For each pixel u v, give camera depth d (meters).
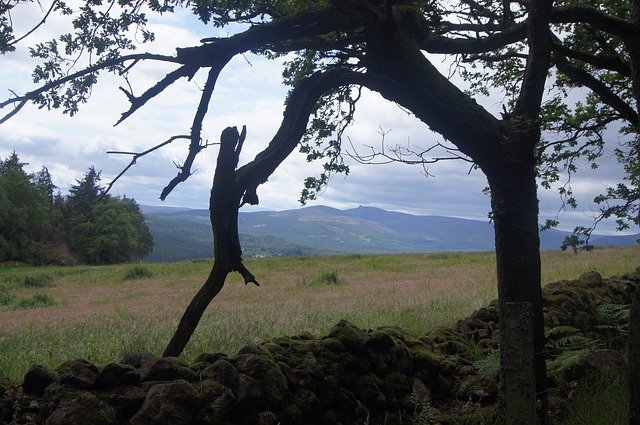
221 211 4.89
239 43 5.21
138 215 104.06
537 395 5.20
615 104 8.34
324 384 4.82
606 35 8.49
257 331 10.55
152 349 8.98
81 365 3.77
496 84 10.57
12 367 7.65
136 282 39.59
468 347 7.00
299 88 5.34
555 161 10.28
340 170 7.37
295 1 6.51
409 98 5.22
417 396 5.41
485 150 5.18
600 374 5.76
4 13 4.68
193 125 5.06
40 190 99.19
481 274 28.09
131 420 3.57
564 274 21.44
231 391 4.09
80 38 5.35
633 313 3.79
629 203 8.07
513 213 5.25
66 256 95.12
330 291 23.50
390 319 11.60
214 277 4.97
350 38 6.25
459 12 7.41
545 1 5.34
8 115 4.68
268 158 5.08
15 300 27.72
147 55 5.03
